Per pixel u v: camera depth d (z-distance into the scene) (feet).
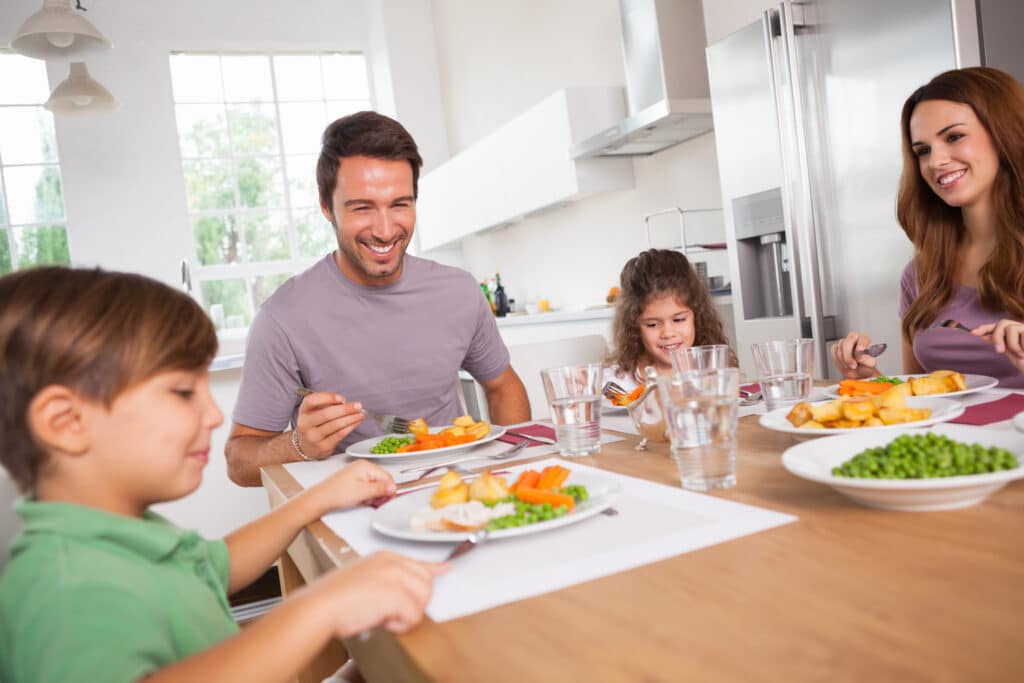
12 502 2.63
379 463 4.13
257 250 20.89
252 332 5.44
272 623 1.75
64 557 1.85
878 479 2.14
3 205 18.67
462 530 2.39
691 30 11.39
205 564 2.30
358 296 5.46
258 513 9.69
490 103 18.78
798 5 8.31
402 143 5.15
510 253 19.27
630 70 12.03
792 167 8.39
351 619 1.77
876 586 1.68
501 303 18.30
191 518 9.41
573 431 3.69
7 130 18.74
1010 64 6.86
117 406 2.00
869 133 7.64
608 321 12.44
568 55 15.21
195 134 20.35
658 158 13.00
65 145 18.76
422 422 4.46
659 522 2.37
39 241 18.89
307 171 21.43
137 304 2.06
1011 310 5.08
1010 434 2.47
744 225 9.34
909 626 1.47
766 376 4.02
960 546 1.87
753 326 9.43
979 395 3.85
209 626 2.11
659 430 3.61
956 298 5.56
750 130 9.04
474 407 12.07
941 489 2.07
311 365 5.43
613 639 1.58
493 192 16.43
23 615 1.76
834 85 8.00
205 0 20.08
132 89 19.30
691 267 6.52
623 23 12.05
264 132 21.06
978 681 1.25
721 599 1.72
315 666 4.23
